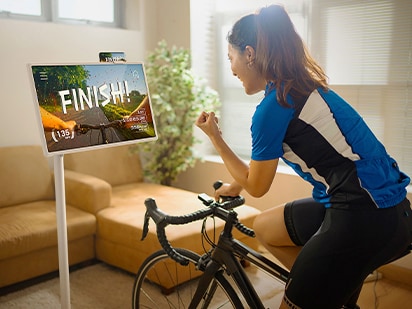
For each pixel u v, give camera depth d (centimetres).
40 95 177
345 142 139
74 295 262
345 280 138
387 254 139
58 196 194
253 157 145
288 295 143
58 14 353
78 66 191
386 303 258
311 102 139
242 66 152
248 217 291
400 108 298
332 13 320
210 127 159
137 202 315
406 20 287
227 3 384
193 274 267
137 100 208
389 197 139
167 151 373
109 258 291
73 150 184
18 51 321
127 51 384
